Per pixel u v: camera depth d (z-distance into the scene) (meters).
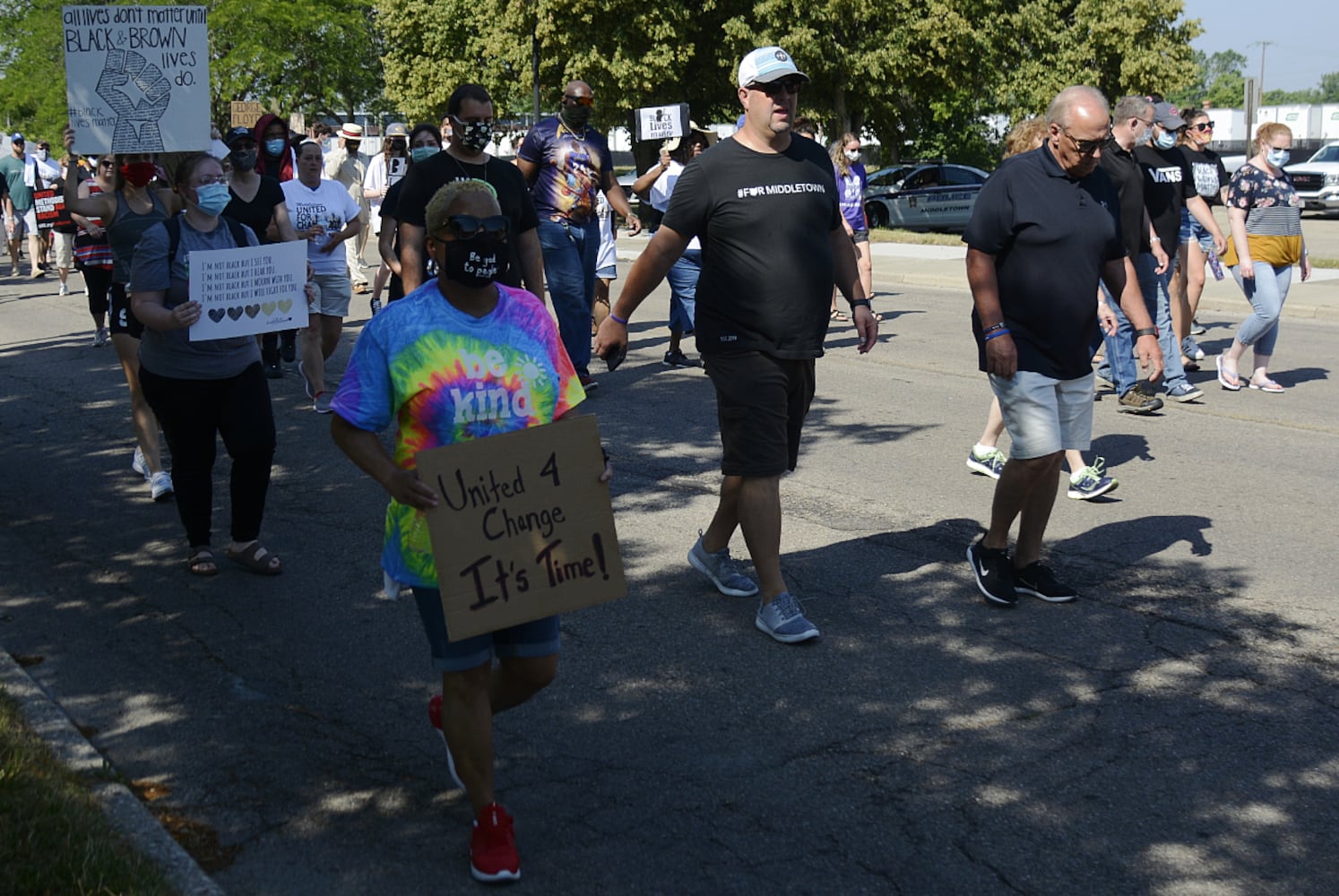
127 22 8.77
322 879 3.52
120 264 6.96
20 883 3.14
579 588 3.44
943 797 3.91
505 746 4.27
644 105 33.62
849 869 3.53
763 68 4.89
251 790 3.99
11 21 35.59
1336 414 8.99
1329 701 4.54
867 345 5.41
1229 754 4.16
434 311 3.41
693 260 11.01
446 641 3.44
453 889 3.46
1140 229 8.60
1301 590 5.58
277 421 9.14
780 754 4.19
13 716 4.27
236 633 5.28
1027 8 37.19
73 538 6.57
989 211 5.14
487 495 3.35
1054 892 3.42
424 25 41.19
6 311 16.25
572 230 9.52
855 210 13.45
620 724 4.41
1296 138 53.62
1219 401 9.47
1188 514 6.68
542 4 32.06
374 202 16.50
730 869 3.54
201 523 5.98
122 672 4.91
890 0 32.69
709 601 5.56
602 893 3.43
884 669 4.84
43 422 9.26
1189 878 3.48
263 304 5.77
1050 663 4.88
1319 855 3.59
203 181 5.70
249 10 35.88
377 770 4.13
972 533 6.43
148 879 3.25
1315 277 16.81
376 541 6.45
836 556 6.11
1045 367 5.18
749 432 5.04
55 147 35.53
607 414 9.30
